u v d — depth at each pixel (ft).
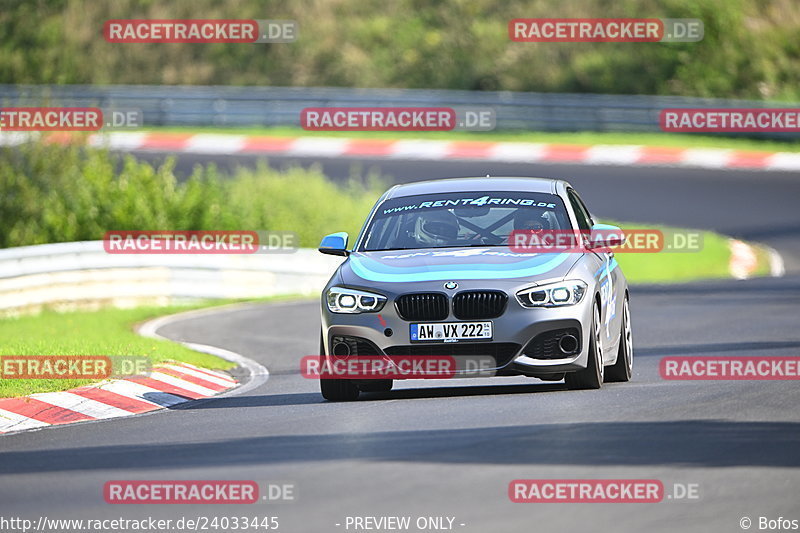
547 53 561.02
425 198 128.36
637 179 411.95
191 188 289.33
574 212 125.59
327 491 75.46
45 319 205.87
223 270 245.04
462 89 558.15
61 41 579.07
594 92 540.93
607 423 95.96
